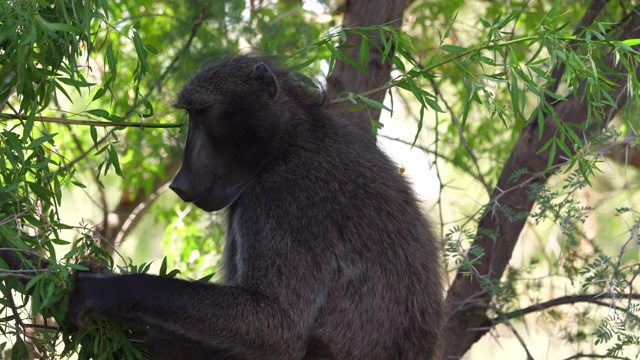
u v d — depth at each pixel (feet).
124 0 37.27
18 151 17.92
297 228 19.80
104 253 18.93
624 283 24.72
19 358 17.67
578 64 20.20
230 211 21.85
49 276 17.13
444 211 39.01
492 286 25.11
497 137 39.06
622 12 31.04
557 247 36.65
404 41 21.59
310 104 21.66
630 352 28.58
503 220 28.91
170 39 35.09
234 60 21.79
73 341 18.31
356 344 19.71
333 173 20.57
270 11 37.14
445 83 41.39
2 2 17.57
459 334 28.60
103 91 20.04
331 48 21.93
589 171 22.33
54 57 18.57
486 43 20.79
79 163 36.45
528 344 40.91
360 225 20.11
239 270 20.29
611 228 40.47
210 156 20.94
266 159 20.97
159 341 19.72
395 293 20.11
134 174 37.24
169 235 37.09
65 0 18.66
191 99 21.02
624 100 28.17
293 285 19.33
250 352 19.11
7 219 16.76
